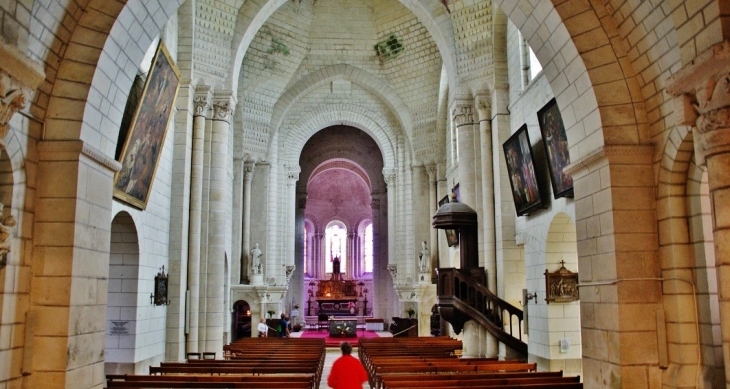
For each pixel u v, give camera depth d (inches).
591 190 415.5
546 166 617.0
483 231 784.9
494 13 761.6
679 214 374.3
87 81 372.2
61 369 349.1
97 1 373.1
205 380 434.0
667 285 376.8
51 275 356.5
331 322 1354.6
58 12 353.1
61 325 352.5
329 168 1920.5
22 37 326.0
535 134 644.7
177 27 705.0
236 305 1163.9
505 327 742.5
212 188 746.2
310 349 718.5
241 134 1130.0
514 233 748.0
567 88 434.0
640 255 383.9
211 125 752.3
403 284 1293.1
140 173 538.3
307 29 1131.3
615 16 390.9
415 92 1210.6
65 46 371.6
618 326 378.3
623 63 396.5
